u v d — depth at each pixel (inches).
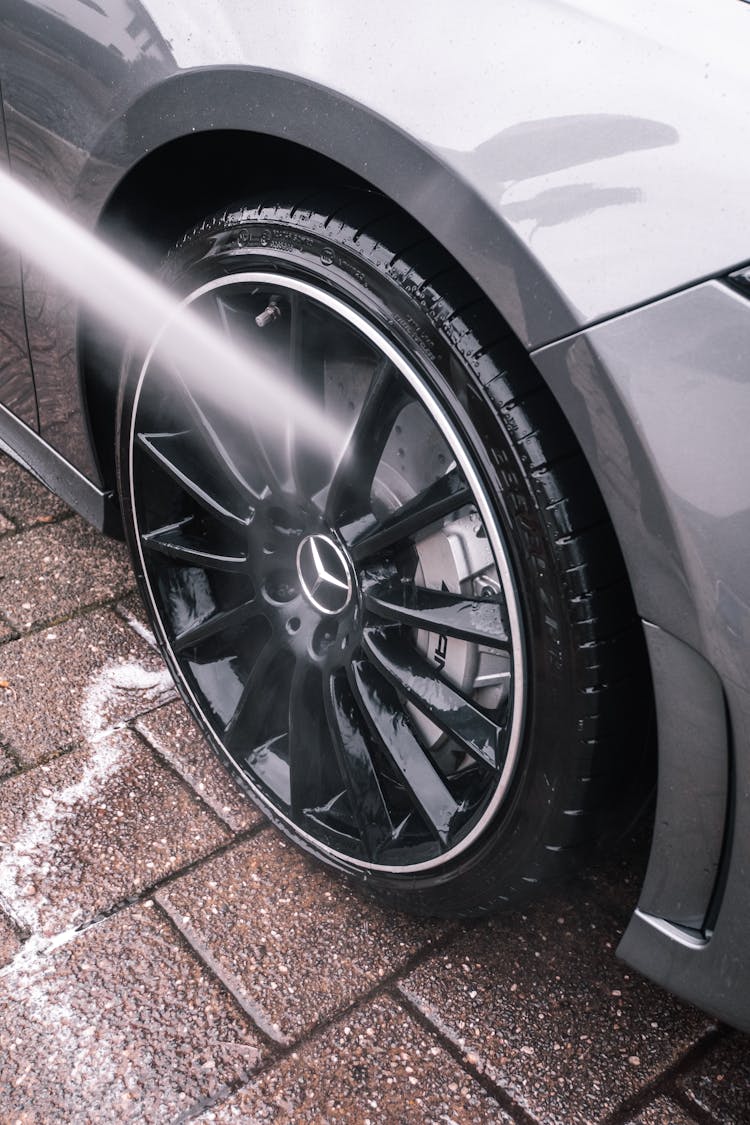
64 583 91.1
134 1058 56.6
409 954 62.9
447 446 54.1
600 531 45.8
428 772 58.5
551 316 41.4
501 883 55.5
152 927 63.7
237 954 62.4
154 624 73.2
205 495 64.9
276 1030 58.4
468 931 64.4
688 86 40.6
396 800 63.0
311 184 54.6
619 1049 58.1
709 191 39.4
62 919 63.9
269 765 68.9
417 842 60.0
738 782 42.9
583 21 42.8
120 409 67.2
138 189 61.4
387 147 45.4
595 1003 60.4
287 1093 55.4
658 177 40.1
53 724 77.5
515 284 42.3
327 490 56.9
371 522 57.6
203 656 72.6
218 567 66.6
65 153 63.1
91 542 95.9
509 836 53.1
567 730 48.3
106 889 65.8
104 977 60.7
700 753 43.9
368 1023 59.0
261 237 54.9
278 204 54.1
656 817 46.9
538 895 56.6
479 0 44.9
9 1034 57.3
